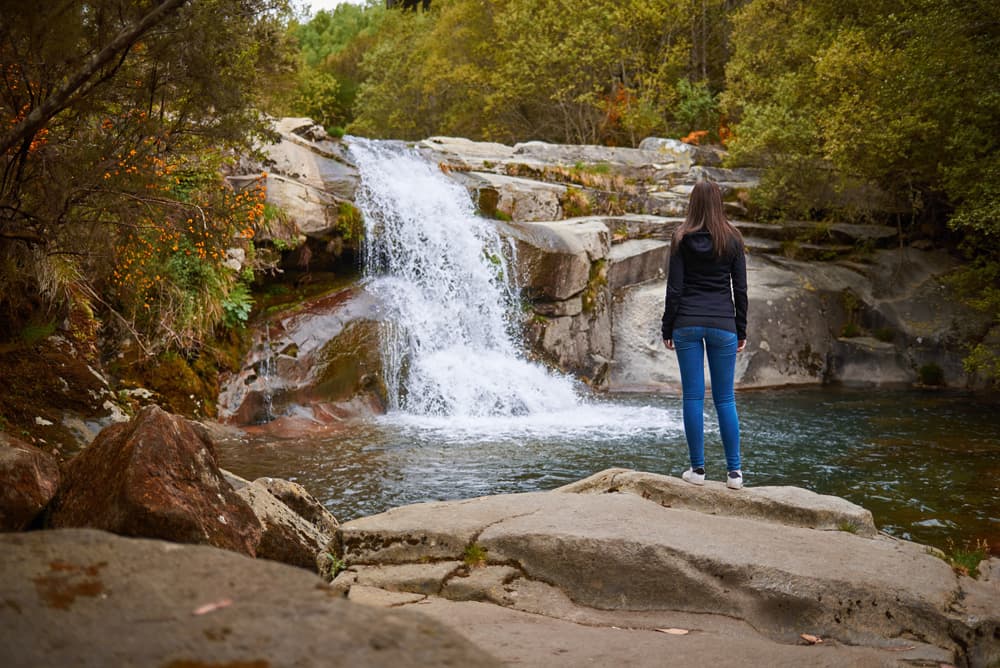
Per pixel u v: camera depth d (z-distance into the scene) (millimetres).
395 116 42500
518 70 30859
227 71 5820
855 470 8656
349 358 11711
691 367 5262
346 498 7258
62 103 4953
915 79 14008
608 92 31969
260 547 4098
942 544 6191
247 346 11094
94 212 5793
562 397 13453
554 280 15078
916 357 16500
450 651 1385
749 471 8609
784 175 18328
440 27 38656
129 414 8328
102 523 3420
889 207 18891
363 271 13703
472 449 9469
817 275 17656
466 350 13461
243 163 12719
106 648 1338
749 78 23266
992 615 3748
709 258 5141
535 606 3902
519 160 18984
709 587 3895
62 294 8273
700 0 31016
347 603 1548
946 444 10062
